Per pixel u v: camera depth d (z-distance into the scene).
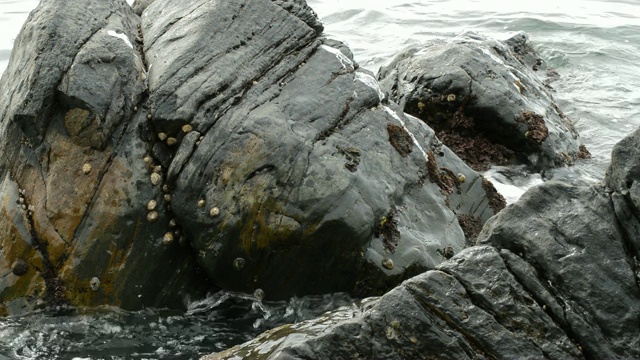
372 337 5.63
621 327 5.52
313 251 7.61
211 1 8.41
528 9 18.05
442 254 7.98
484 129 10.71
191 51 7.97
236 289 7.82
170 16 8.62
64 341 7.30
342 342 5.64
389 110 8.45
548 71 14.08
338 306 7.77
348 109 8.16
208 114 7.70
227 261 7.62
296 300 7.80
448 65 10.79
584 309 5.59
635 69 14.38
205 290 7.91
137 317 7.63
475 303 5.66
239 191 7.54
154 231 7.63
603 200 5.85
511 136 10.62
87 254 7.54
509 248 5.93
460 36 11.95
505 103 10.55
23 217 7.64
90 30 7.97
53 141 7.66
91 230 7.55
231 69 7.95
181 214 7.59
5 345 7.18
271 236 7.52
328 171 7.66
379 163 8.03
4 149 7.87
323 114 7.98
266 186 7.54
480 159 10.72
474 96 10.53
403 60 11.45
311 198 7.54
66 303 7.56
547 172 10.60
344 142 7.93
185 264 7.78
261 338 6.09
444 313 5.62
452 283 5.73
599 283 5.62
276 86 8.05
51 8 8.05
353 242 7.60
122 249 7.59
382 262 7.71
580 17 17.41
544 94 11.59
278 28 8.38
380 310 5.68
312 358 5.62
